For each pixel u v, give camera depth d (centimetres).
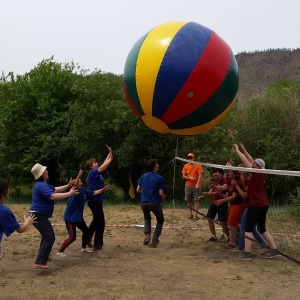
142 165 1870
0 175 2198
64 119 2002
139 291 556
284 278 618
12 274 639
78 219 749
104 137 1812
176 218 1229
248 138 1934
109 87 1827
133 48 692
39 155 2052
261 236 769
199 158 1819
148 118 689
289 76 9669
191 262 708
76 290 560
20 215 1331
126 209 1480
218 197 865
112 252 788
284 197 1878
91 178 786
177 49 637
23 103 2111
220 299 527
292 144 1920
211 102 650
